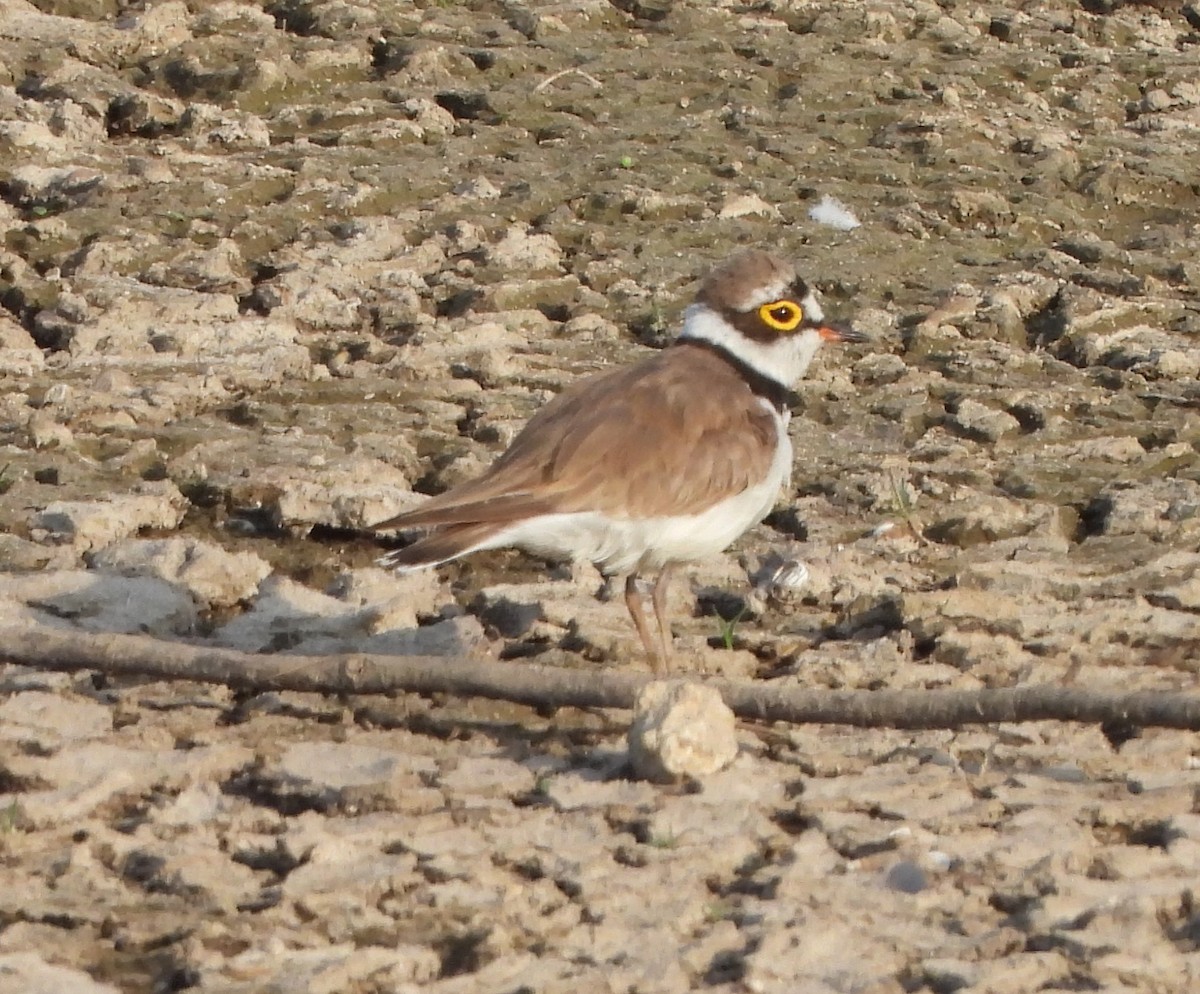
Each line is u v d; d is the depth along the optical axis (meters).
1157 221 19.20
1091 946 7.87
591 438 10.64
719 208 18.59
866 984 7.66
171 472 13.68
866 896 8.37
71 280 16.58
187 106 20.17
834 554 12.69
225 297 16.28
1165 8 24.83
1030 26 24.16
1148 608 11.73
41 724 10.00
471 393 15.13
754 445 11.07
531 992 7.55
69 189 18.25
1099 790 9.39
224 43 21.39
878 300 17.00
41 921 8.13
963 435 14.70
